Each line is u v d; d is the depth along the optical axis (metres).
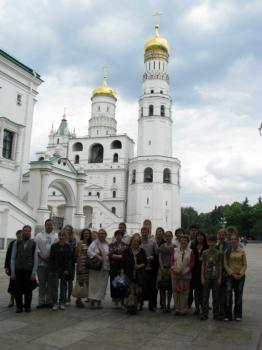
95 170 84.12
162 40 83.94
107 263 11.60
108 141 84.94
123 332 8.80
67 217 43.47
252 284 17.94
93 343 7.90
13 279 10.54
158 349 7.60
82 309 11.30
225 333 8.91
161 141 79.75
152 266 11.49
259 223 99.44
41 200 37.44
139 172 76.62
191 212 151.38
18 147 39.00
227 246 11.26
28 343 7.80
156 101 81.19
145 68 84.00
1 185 33.03
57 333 8.56
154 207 74.31
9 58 37.97
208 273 10.38
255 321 10.22
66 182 42.19
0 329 8.80
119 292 10.95
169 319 10.28
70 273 11.52
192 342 8.13
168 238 11.45
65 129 109.56
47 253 11.54
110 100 94.12
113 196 82.06
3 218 32.50
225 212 125.31
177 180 78.25
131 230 69.25
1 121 36.84
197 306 11.02
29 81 41.12
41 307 11.36
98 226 69.56
